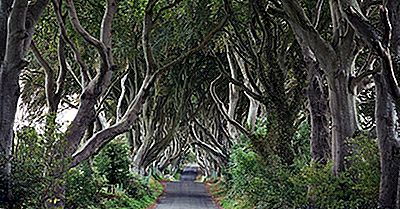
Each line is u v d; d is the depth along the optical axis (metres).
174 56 24.19
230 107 33.16
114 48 22.56
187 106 35.38
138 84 26.23
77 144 15.13
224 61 31.02
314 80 18.58
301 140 22.03
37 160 12.09
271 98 19.06
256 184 18.58
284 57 20.44
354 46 16.09
